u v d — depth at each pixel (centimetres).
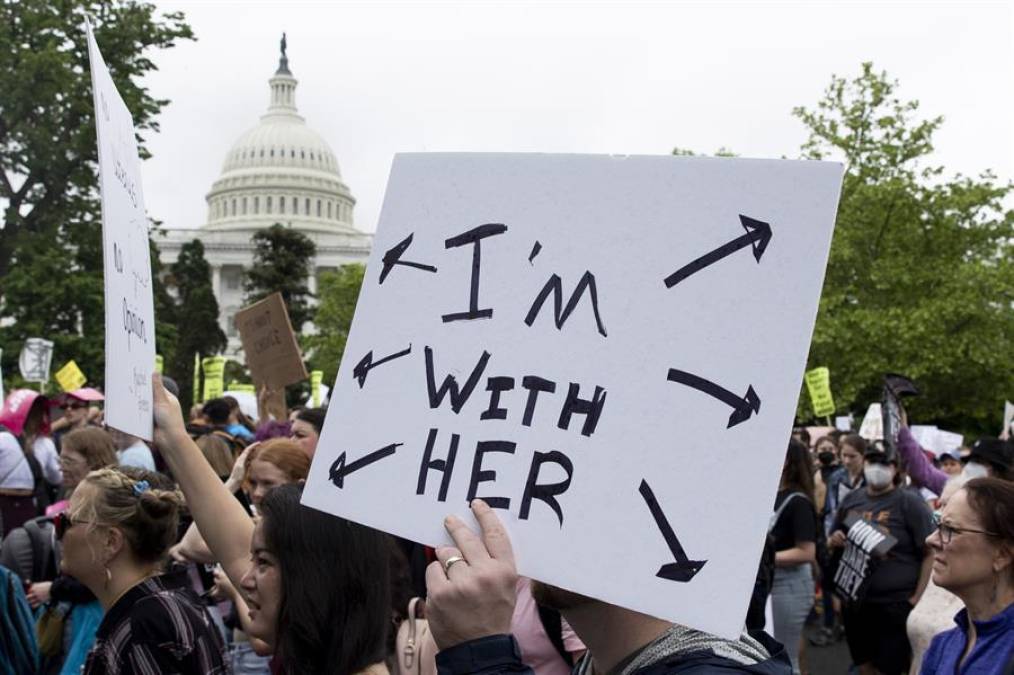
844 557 648
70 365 1897
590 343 168
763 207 160
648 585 156
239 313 984
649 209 168
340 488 180
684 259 164
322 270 11281
